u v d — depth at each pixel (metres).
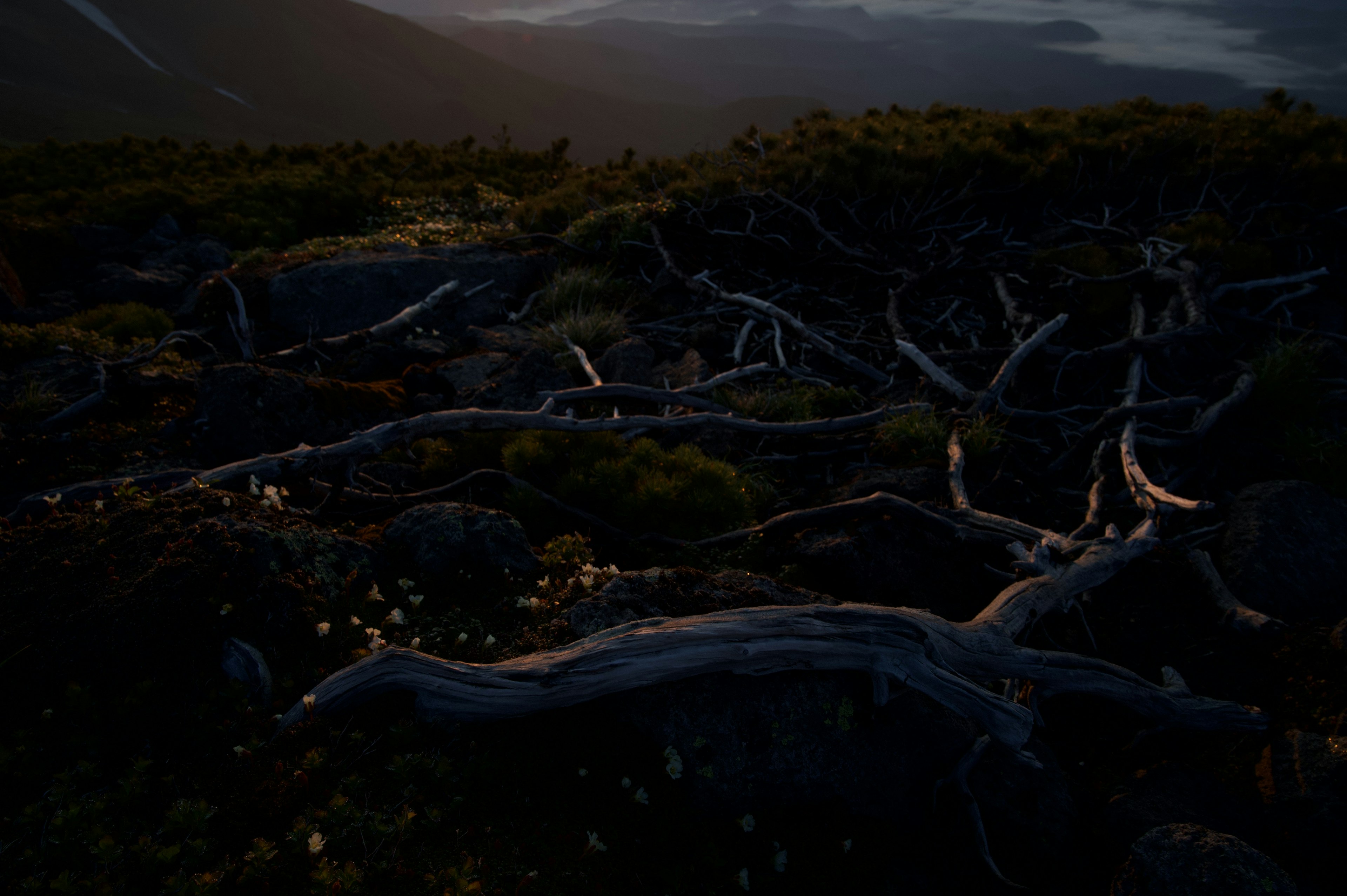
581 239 14.29
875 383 10.44
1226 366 10.04
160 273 13.23
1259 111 17.02
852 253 12.55
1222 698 5.30
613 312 11.72
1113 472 8.28
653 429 8.48
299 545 4.52
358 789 3.31
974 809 3.98
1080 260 11.86
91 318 10.51
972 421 8.69
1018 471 8.40
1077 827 4.25
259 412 7.05
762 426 8.47
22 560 4.21
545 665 3.80
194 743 3.44
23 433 6.67
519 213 16.98
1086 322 11.01
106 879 2.78
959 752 4.32
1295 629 5.53
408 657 3.77
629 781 3.65
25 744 3.33
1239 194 13.41
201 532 4.26
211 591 3.97
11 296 11.06
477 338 10.56
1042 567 5.71
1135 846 3.78
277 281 10.77
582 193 17.25
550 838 3.35
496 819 3.37
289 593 4.13
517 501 6.56
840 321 11.78
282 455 6.22
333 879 2.82
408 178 24.14
